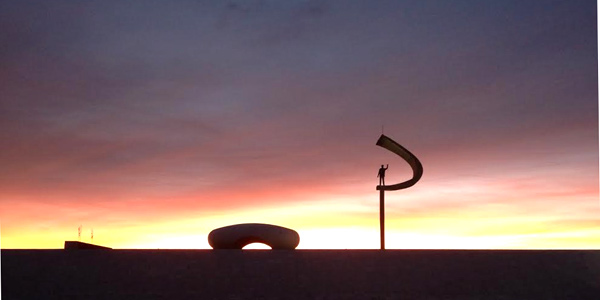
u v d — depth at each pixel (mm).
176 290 10469
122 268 10508
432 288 10680
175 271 10547
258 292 10531
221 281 10539
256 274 10609
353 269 10719
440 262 10805
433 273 10750
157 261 10570
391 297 10664
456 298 10672
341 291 10609
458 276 10758
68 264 10477
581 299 10727
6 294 10281
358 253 10797
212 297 10469
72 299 10352
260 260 10672
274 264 10672
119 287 10438
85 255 10531
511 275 10773
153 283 10469
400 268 10789
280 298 10547
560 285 10812
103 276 10469
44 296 10328
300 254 10742
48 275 10406
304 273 10656
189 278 10531
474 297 10719
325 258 10750
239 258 10664
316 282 10625
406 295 10672
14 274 10367
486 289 10773
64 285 10391
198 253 10641
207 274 10555
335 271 10688
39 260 10461
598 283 10734
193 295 10469
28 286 10352
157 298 10414
